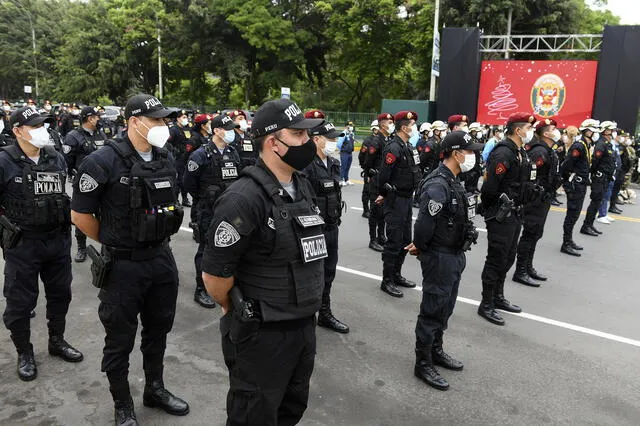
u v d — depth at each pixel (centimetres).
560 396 357
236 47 2927
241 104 3350
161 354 321
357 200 1122
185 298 520
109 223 289
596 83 1681
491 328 470
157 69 3525
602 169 823
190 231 802
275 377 220
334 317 474
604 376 387
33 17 4831
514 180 468
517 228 484
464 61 1816
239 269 220
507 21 2173
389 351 418
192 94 3422
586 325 483
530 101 1777
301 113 222
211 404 331
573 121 1730
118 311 289
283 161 219
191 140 867
